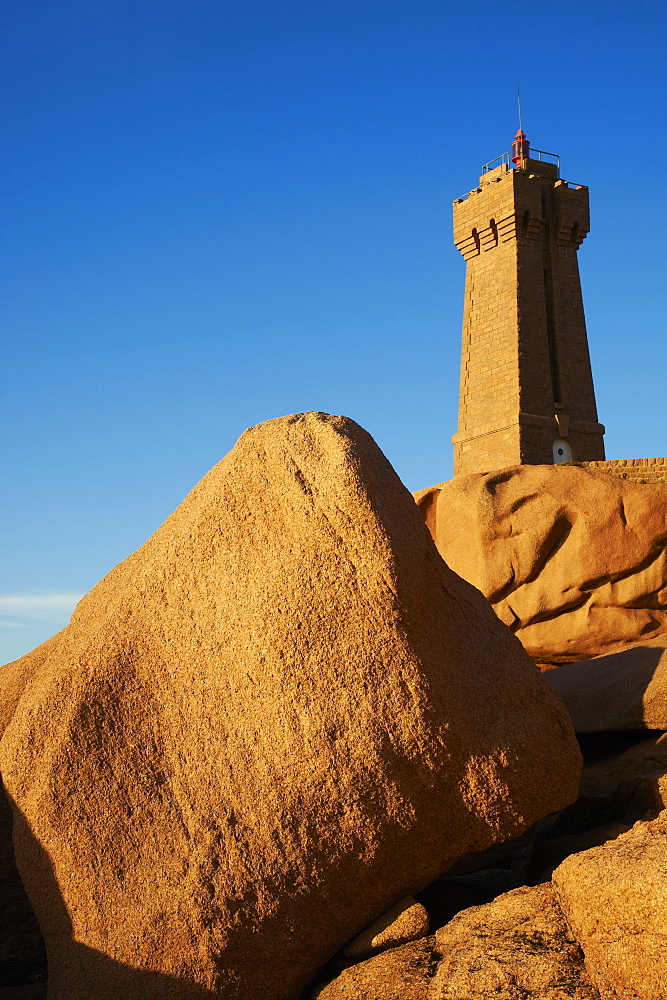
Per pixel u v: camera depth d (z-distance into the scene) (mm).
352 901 4199
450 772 4254
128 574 4816
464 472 31859
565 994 3508
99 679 4402
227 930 3998
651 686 6227
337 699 4184
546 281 32312
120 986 3977
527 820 4410
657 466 11242
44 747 4281
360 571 4301
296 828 4102
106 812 4172
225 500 4594
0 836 4941
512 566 10562
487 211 32375
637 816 4961
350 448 4465
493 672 4602
